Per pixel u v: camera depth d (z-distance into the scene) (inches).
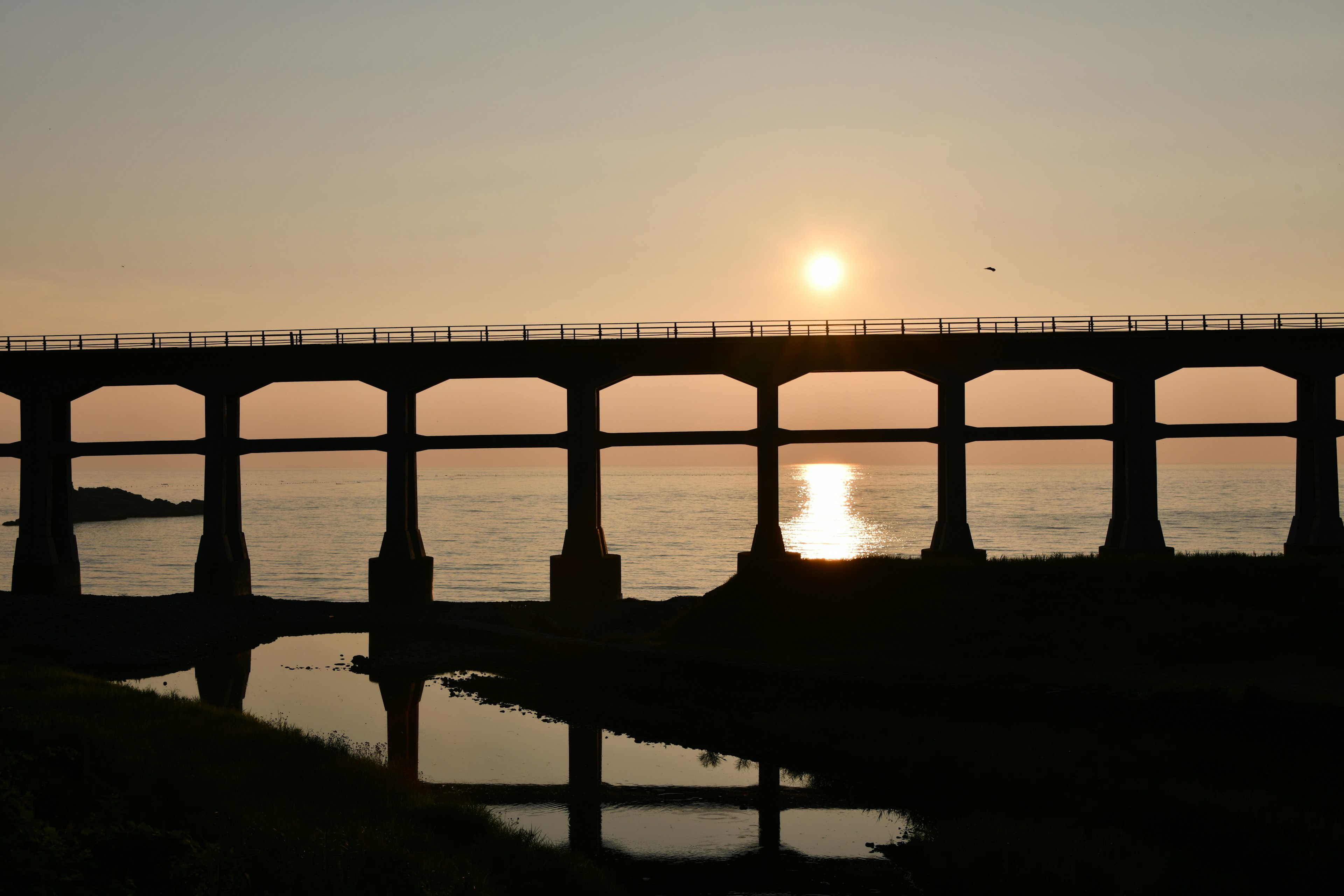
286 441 2549.2
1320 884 717.3
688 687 1423.5
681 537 5467.5
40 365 2529.5
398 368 2541.8
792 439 2516.0
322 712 1344.7
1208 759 943.0
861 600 1612.9
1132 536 2481.5
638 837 869.2
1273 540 4749.0
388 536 2500.0
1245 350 2465.6
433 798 870.4
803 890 761.6
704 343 2471.7
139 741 920.3
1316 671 1227.2
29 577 2512.3
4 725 848.9
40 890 509.7
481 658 1722.4
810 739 1137.4
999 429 2504.9
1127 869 737.6
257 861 637.3
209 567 2522.1
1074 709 1097.4
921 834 855.7
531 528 6107.3
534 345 2480.3
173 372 2554.1
